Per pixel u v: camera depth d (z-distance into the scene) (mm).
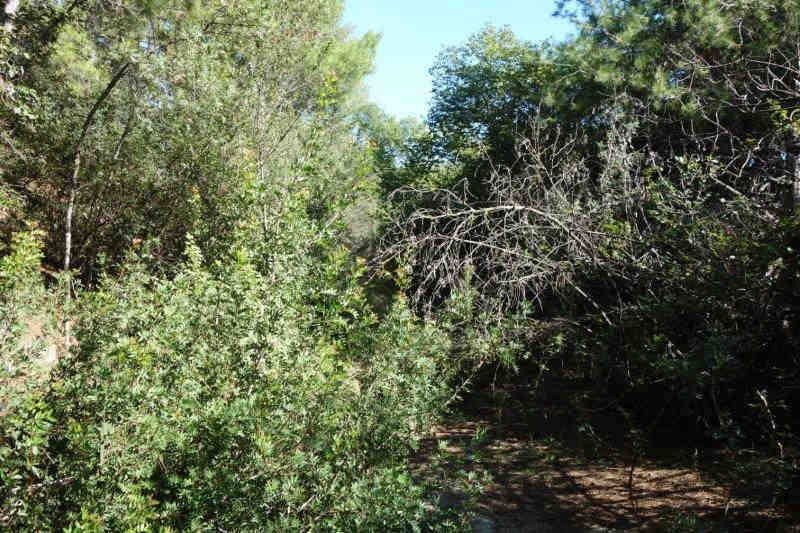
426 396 4125
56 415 3189
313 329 4621
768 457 4898
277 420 3258
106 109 8359
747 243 5199
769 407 5062
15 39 6844
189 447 3191
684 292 5734
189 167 8359
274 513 3100
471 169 11727
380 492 3182
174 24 7953
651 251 6250
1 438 2895
